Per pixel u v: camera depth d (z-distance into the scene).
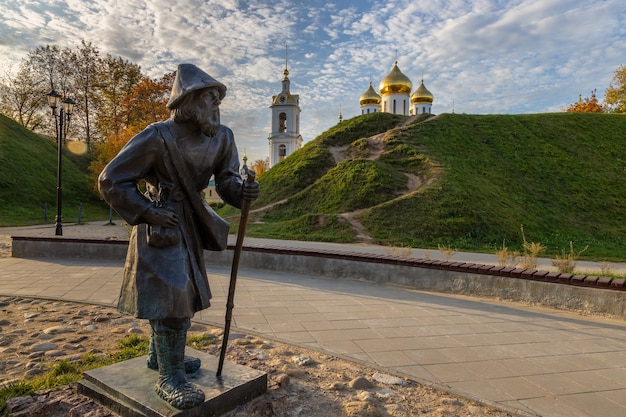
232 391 2.77
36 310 5.46
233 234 19.09
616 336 4.91
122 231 19.03
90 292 6.46
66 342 4.30
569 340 4.73
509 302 6.54
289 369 3.62
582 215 21.91
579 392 3.41
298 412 2.97
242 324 5.04
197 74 2.60
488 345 4.50
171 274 2.52
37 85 43.44
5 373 3.56
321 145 30.88
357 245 16.83
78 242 9.79
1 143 32.25
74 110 43.72
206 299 2.72
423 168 24.47
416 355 4.16
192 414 2.51
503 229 18.83
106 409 2.74
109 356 3.87
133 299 2.56
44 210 27.58
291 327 4.97
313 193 24.31
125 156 2.49
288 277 8.23
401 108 51.91
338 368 3.80
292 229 19.73
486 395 3.32
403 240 17.61
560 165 26.16
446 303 6.37
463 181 22.33
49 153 36.59
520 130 29.84
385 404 3.14
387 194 22.30
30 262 9.27
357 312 5.72
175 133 2.63
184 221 2.71
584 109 51.03
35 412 2.71
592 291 5.96
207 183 2.85
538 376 3.71
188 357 3.16
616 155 27.52
